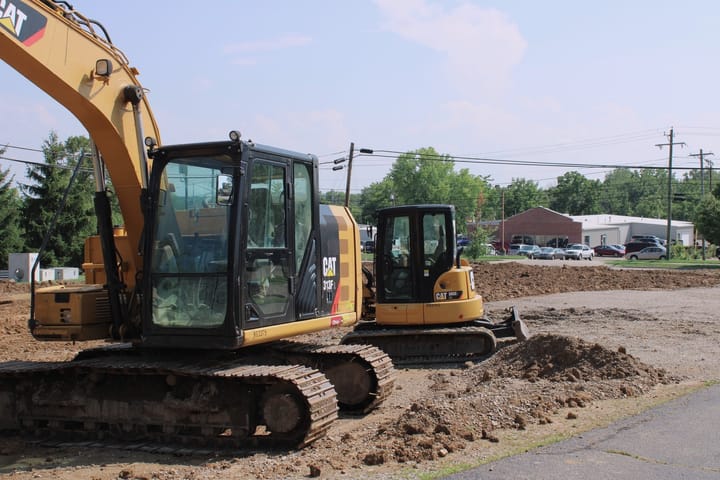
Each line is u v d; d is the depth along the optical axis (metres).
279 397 7.79
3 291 30.48
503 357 11.53
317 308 8.92
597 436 7.55
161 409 8.27
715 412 8.45
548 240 91.88
